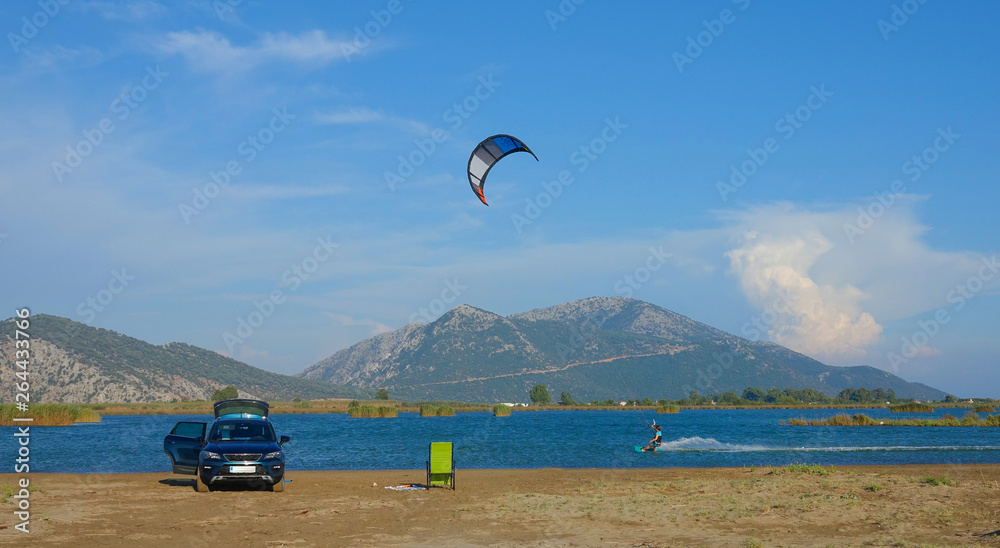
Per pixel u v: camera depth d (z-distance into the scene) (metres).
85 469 30.02
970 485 20.58
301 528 14.81
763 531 14.35
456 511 17.14
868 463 32.50
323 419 100.75
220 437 21.39
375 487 22.59
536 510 17.25
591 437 55.12
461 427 73.81
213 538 13.63
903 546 12.51
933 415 110.88
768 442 46.91
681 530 14.56
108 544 12.87
